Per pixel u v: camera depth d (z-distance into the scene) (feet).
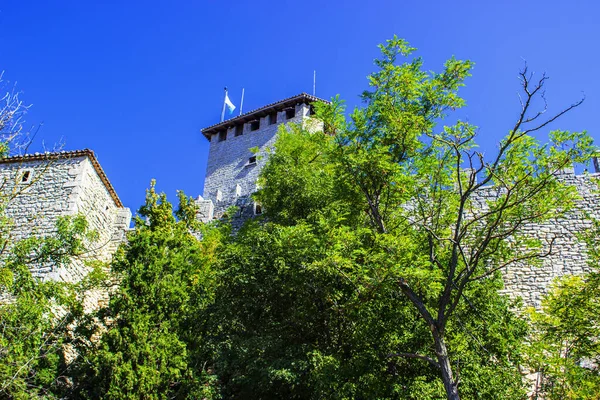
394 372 40.37
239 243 51.29
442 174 40.68
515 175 36.76
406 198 41.73
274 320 45.57
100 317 47.16
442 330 33.42
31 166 72.23
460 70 40.16
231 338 44.27
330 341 44.14
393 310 42.45
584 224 63.77
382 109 40.60
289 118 116.67
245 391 43.32
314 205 51.70
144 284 46.93
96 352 43.45
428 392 37.19
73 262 65.05
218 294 46.47
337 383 37.70
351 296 42.39
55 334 46.47
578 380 37.70
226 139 124.06
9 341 40.32
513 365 42.57
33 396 39.14
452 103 40.29
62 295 46.60
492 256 43.86
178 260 50.21
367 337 41.57
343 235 37.81
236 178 115.24
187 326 46.55
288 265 43.09
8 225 47.21
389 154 40.78
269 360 41.06
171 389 43.73
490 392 38.70
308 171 55.57
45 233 65.92
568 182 66.95
